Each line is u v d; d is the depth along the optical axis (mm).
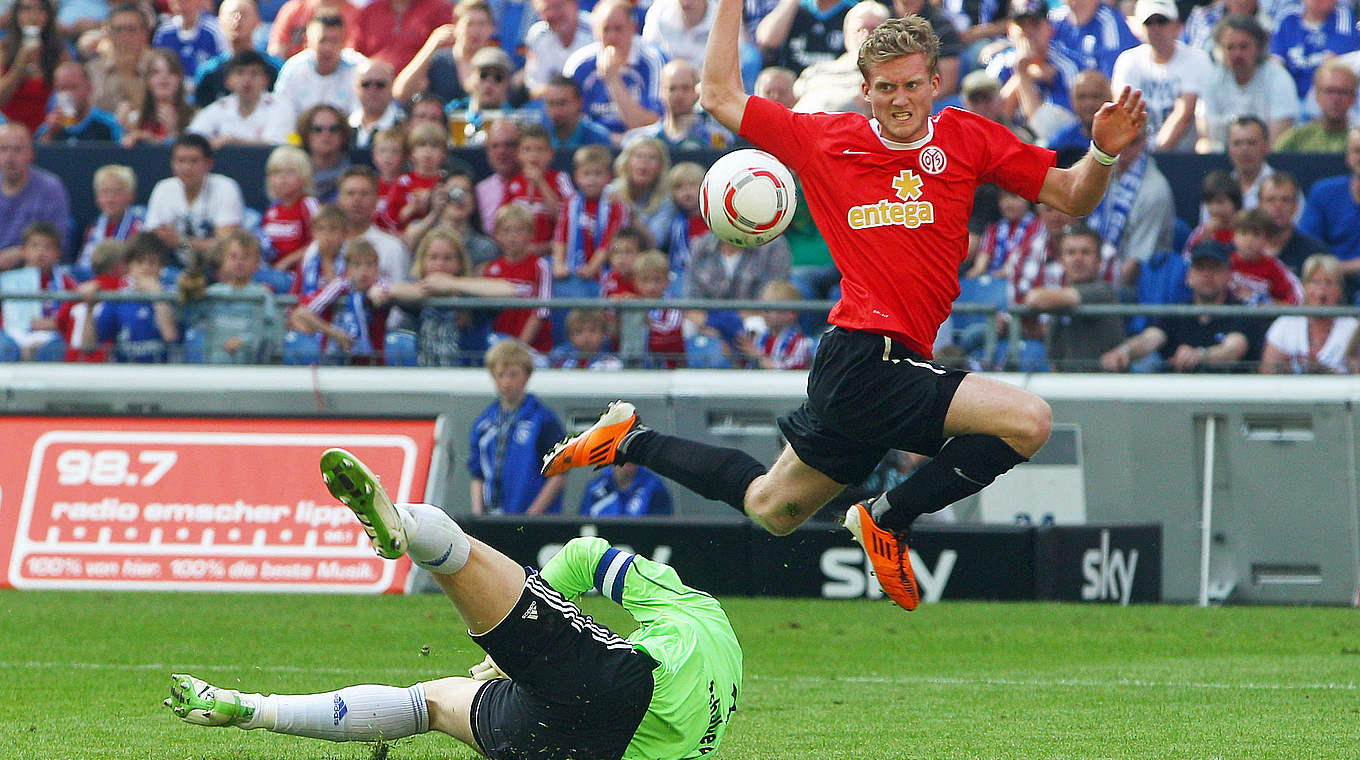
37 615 31938
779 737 18422
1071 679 24125
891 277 16672
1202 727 19219
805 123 17219
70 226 44625
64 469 37594
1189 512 37500
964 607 34688
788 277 40781
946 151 16875
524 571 13805
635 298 39750
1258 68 46906
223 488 37188
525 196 42750
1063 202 17078
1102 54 48156
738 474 18016
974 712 20578
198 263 40750
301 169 43156
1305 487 37031
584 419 38406
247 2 52781
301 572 36531
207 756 16938
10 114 50719
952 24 47062
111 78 51125
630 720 13938
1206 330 38750
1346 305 40969
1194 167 42062
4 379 39344
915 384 16469
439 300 39438
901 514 16781
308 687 22672
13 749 17344
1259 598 37156
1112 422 37781
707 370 38531
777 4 50594
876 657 26812
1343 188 41656
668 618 14867
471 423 38469
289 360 39281
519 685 14148
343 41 49812
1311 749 17547
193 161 43562
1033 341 38562
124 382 39125
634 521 35938
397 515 13203
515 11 52844
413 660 25797
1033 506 37875
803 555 35844
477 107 47969
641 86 49406
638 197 42844
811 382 17156
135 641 28047
